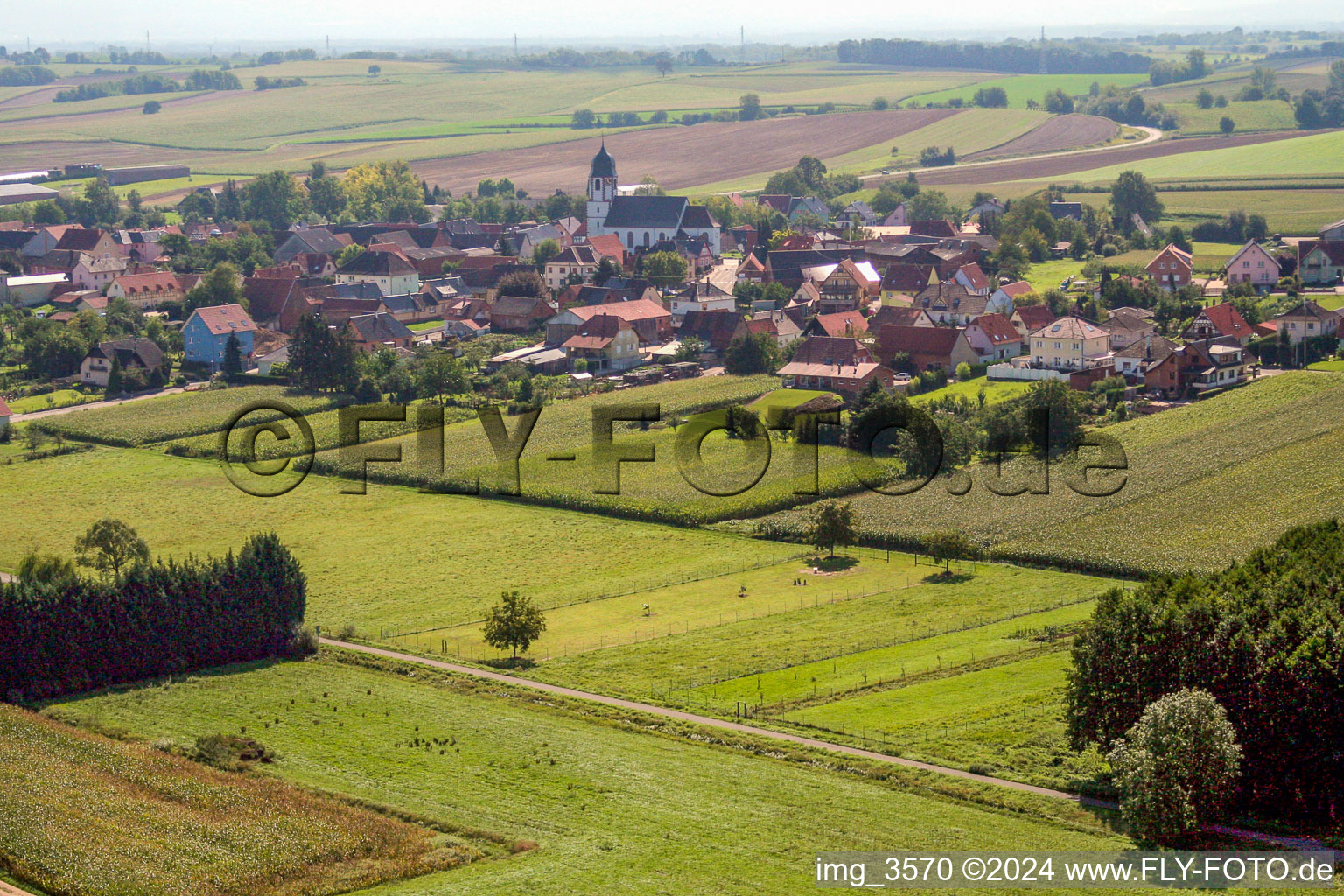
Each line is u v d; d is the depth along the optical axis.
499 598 126.38
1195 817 75.00
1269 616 83.19
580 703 99.56
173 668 107.81
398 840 76.88
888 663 105.69
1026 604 118.31
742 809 80.56
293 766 88.50
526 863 74.31
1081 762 86.50
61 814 79.50
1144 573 124.06
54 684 102.75
